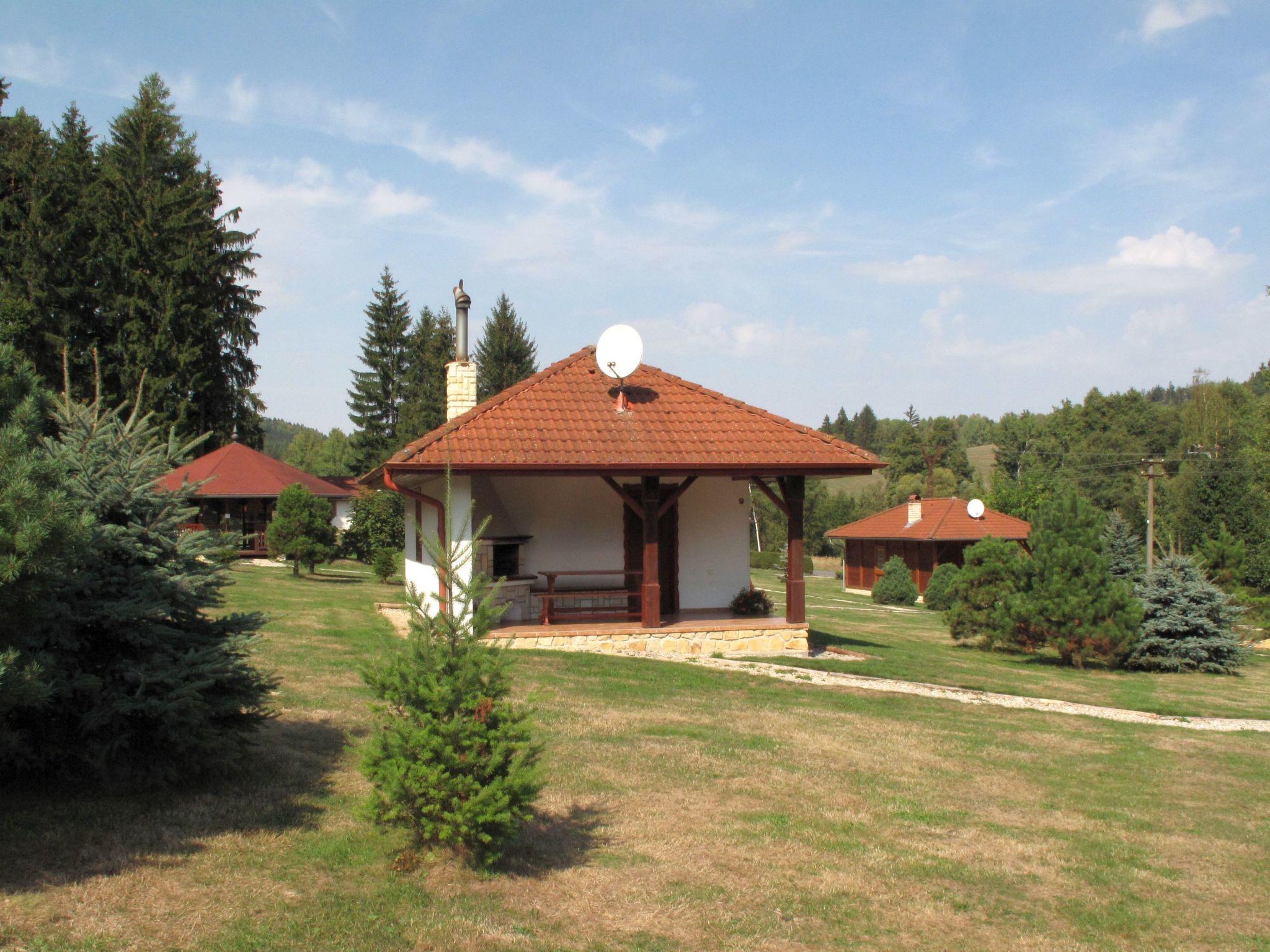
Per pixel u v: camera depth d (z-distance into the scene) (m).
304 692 10.20
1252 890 6.55
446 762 5.62
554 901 5.50
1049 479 55.00
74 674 6.05
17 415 5.68
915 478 81.25
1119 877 6.62
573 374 17.30
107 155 39.88
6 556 4.64
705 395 17.27
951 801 8.20
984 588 20.83
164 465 6.92
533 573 16.19
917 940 5.36
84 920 4.66
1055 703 14.12
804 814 7.48
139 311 36.66
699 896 5.73
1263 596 33.16
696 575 17.16
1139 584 20.14
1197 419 68.94
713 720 10.61
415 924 5.01
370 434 60.41
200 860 5.57
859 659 16.34
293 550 28.92
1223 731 12.89
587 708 10.71
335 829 6.29
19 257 35.09
